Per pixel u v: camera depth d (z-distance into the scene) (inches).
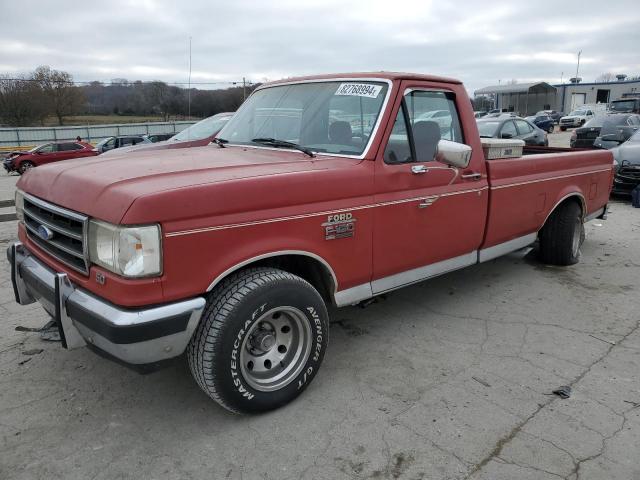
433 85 158.6
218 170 119.5
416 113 152.9
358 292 142.1
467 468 106.2
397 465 107.3
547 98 2176.4
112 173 116.6
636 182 394.9
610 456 109.5
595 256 255.4
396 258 147.8
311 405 128.1
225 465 107.7
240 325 111.9
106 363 149.0
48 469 106.5
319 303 126.6
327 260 129.6
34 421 122.4
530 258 250.7
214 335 110.0
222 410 126.6
